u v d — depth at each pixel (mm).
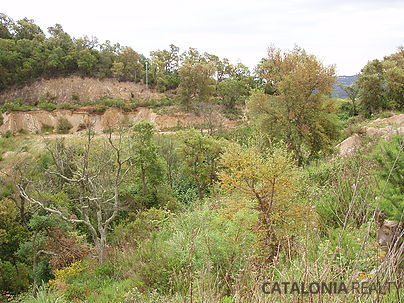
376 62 42469
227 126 42469
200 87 55656
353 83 43000
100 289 8883
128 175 20875
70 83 64000
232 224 7184
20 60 63875
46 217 14086
